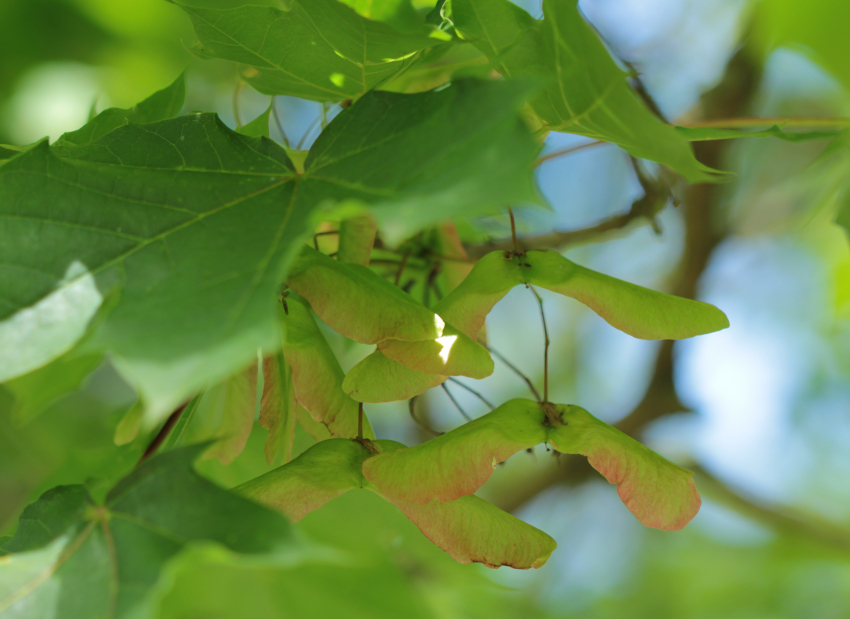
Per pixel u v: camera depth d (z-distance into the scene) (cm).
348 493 54
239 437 43
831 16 39
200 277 38
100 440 54
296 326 42
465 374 40
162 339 36
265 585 39
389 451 41
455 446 40
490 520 41
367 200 38
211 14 42
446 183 36
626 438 41
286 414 42
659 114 51
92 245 39
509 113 37
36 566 38
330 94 44
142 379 35
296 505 40
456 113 38
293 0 42
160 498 38
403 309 40
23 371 38
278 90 45
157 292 37
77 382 52
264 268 37
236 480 53
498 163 36
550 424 41
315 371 41
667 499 40
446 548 40
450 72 45
